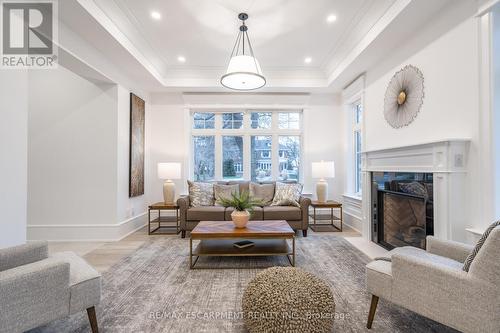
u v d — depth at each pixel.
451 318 1.29
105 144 3.68
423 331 1.59
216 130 4.96
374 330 1.61
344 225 4.52
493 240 1.18
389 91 3.21
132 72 3.85
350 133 4.64
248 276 2.41
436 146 2.22
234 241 3.01
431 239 1.84
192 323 1.69
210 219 3.72
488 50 1.92
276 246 2.82
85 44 2.92
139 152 4.31
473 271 1.24
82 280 1.48
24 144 2.08
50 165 3.69
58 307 1.38
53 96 3.70
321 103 4.90
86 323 1.69
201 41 3.40
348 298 2.00
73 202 3.68
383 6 2.58
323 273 2.47
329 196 4.88
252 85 2.91
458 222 2.08
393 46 3.06
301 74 4.44
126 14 2.78
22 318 1.26
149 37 3.29
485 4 1.91
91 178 3.68
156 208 3.92
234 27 3.05
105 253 3.07
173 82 4.41
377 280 1.59
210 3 2.60
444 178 2.12
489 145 1.91
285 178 5.00
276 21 2.92
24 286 1.26
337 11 2.73
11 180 1.98
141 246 3.35
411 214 2.71
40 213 3.68
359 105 4.49
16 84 2.02
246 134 4.94
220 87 4.50
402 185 2.78
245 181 4.50
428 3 2.27
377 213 3.32
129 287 2.19
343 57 3.75
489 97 1.92
